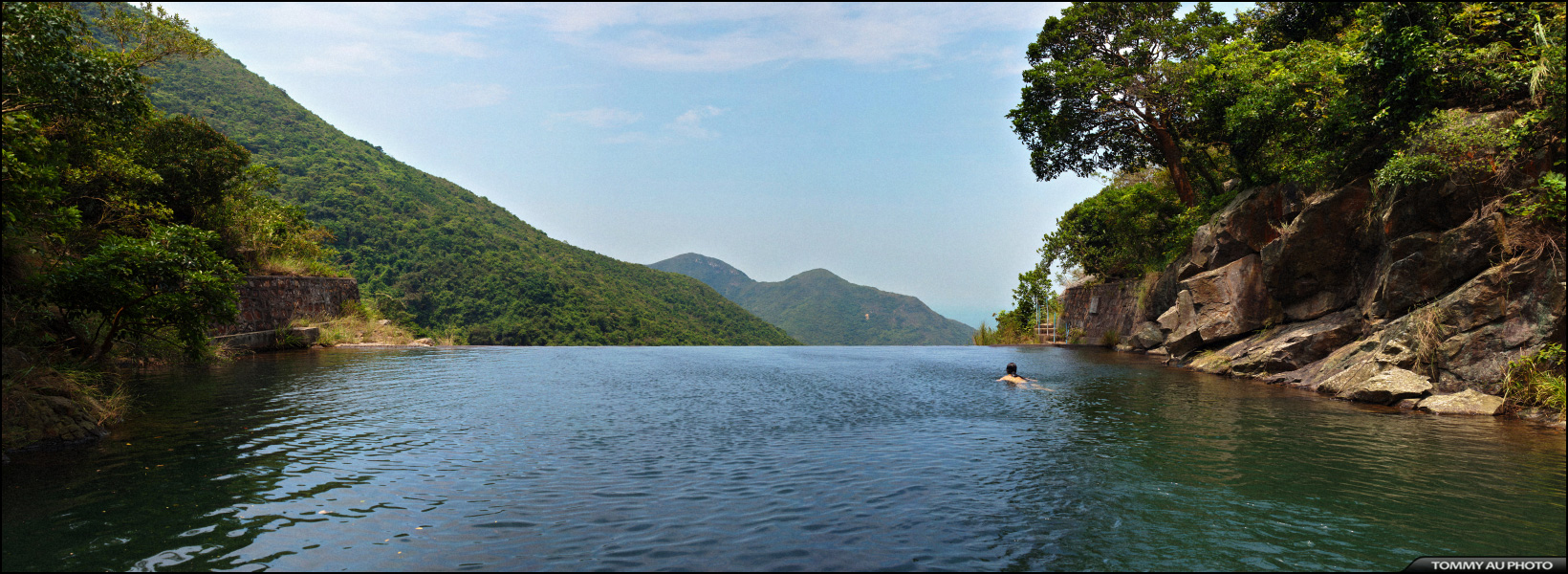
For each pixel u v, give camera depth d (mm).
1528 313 10875
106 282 9148
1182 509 5875
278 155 95375
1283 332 17594
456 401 12594
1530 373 10570
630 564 4539
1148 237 29000
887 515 5691
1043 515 5715
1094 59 27859
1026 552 4859
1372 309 14547
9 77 7270
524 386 15211
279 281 27438
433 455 7816
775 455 7934
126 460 7395
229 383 14555
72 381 9430
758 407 12156
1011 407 12117
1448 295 12227
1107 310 33344
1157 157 29625
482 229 102625
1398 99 13898
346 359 22297
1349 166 15906
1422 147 12906
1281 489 6496
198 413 10617
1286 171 18188
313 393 13242
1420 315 12422
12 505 5699
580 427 9875
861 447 8461
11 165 7066
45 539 4902
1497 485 6574
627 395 13797
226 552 4684
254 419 10164
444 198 112812
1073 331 35719
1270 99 17969
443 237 92688
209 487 6344
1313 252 16625
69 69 7773
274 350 25484
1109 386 15594
